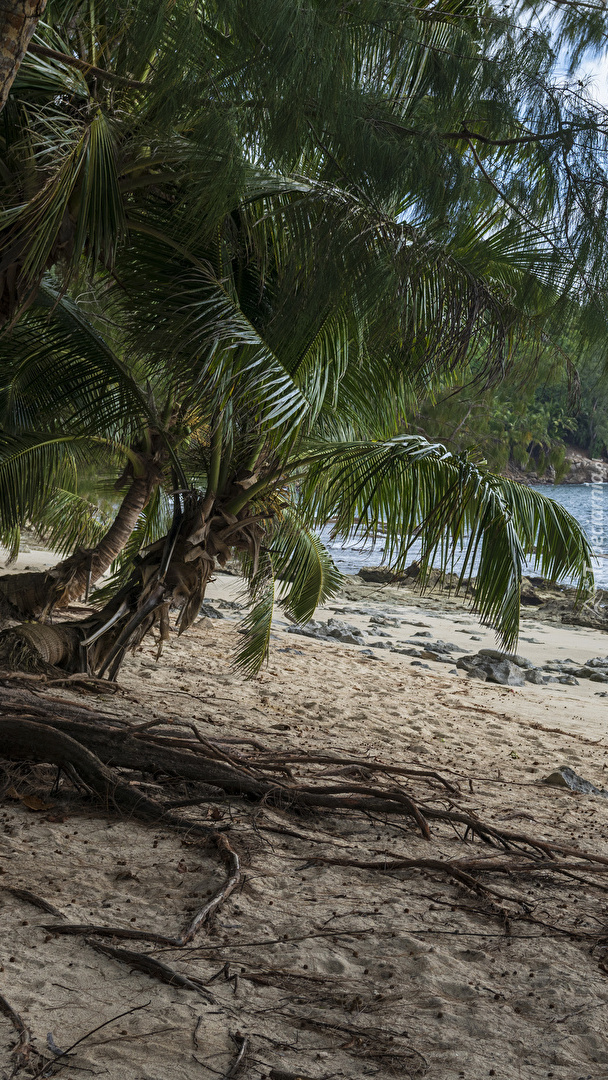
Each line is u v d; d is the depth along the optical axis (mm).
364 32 4191
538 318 5074
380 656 14141
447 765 6754
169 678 8836
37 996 2674
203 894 3580
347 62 4238
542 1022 2869
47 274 6879
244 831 4395
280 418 5332
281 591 10109
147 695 7648
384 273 4695
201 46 4188
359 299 4871
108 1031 2537
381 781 5762
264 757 5434
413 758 6781
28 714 4934
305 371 5324
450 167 4316
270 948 3189
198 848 4094
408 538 6719
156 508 10367
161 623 7836
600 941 3590
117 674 8281
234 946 3176
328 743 6809
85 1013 2621
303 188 5020
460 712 9516
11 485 8336
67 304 7238
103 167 4520
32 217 4469
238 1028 2645
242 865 3957
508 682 13117
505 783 6348
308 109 4305
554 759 7672
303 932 3363
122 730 4852
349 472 6621
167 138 4750
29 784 4656
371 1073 2490
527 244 4867
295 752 5797
